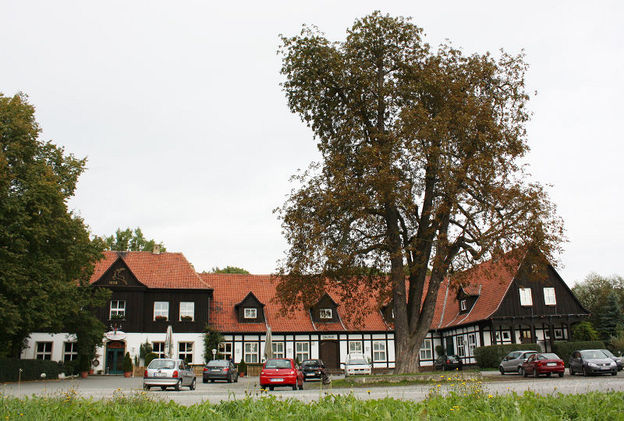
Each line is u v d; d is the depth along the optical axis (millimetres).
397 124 26953
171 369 26344
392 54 30266
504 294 44688
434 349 51438
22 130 33688
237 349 47219
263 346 47594
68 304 35219
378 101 29562
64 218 34656
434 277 29562
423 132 26000
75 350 44875
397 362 29172
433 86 27750
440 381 25484
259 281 53469
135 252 51219
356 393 20156
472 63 29219
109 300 46406
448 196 26906
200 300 48188
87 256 38188
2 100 34125
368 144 28703
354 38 29656
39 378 36375
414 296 29938
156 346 46562
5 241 31359
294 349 47875
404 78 29719
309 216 27953
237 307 49062
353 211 26875
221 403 11336
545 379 27484
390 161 26344
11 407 11266
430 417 9180
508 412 9812
